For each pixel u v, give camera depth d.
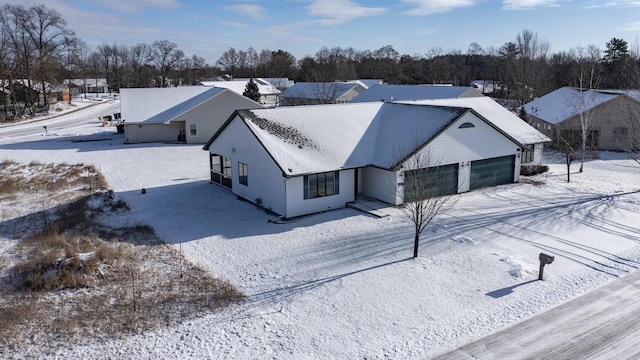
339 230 20.86
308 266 17.14
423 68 116.31
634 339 12.55
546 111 46.34
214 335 12.73
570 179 30.77
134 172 32.41
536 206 24.44
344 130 26.53
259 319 13.53
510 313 13.89
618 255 18.17
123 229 21.03
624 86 60.38
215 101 44.12
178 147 42.16
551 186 28.77
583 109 40.19
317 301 14.59
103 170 33.00
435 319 13.54
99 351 12.00
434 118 26.31
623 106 40.44
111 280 15.90
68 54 86.56
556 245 19.16
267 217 22.81
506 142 28.42
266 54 142.00
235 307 14.23
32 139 48.09
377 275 16.33
